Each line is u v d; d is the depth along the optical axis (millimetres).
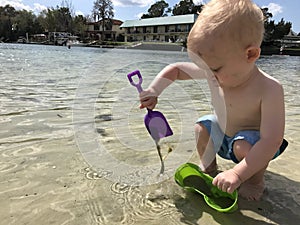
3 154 1705
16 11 60312
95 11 57406
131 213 1185
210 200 1271
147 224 1120
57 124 2318
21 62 9055
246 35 1215
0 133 2072
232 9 1231
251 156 1281
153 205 1250
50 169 1534
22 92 3732
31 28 55656
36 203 1225
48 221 1112
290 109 3180
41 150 1780
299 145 1989
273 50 29719
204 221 1152
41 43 50250
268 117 1335
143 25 50438
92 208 1207
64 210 1185
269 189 1403
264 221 1162
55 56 13211
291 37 39031
